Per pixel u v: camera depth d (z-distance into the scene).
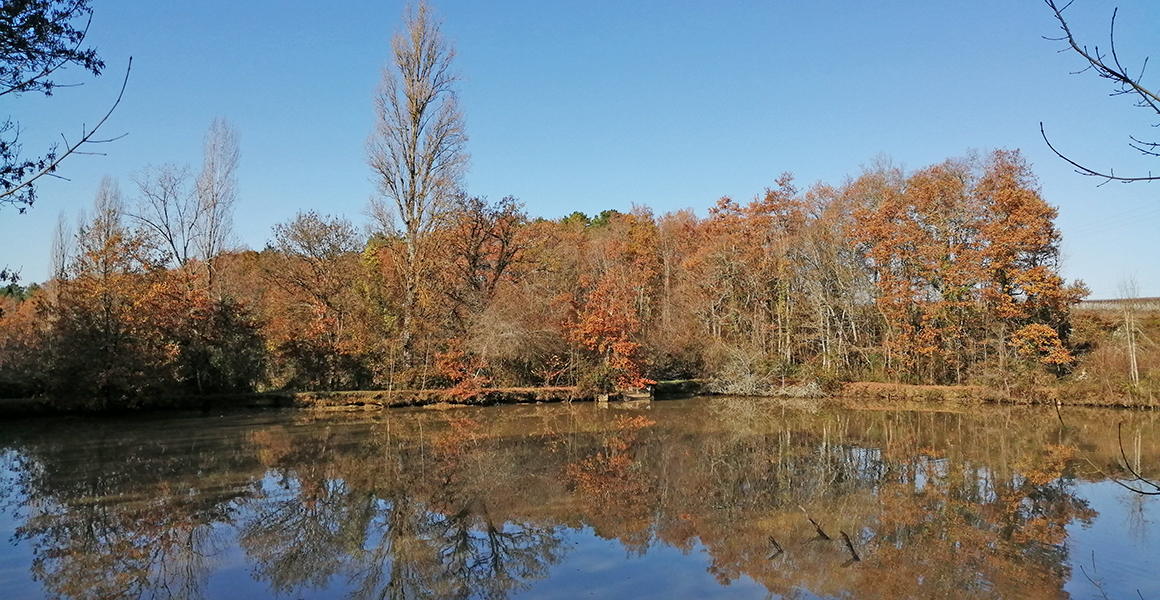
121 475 14.44
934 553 9.77
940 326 36.97
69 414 24.09
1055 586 8.55
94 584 8.41
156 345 25.44
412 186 32.69
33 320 29.20
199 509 11.83
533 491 13.52
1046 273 33.62
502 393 30.86
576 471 15.44
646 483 14.31
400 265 32.22
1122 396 29.36
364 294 32.12
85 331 23.59
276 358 30.36
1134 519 11.54
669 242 50.25
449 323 31.67
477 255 33.78
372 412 27.03
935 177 38.53
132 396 24.83
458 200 33.03
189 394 27.05
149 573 8.81
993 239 34.44
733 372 37.72
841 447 19.25
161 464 15.61
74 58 7.04
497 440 20.00
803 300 41.09
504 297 32.06
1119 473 15.38
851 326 40.62
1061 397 30.77
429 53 33.06
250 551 9.73
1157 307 35.34
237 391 28.56
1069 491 13.64
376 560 9.48
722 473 15.38
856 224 39.94
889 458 17.47
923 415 28.14
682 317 43.22
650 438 20.75
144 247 25.58
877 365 38.28
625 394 33.69
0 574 8.70
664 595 8.28
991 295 34.50
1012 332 34.22
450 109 32.91
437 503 12.48
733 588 8.51
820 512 12.05
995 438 21.25
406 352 30.33
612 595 8.30
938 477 15.02
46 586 8.32
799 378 37.19
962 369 36.75
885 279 38.22
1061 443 20.16
